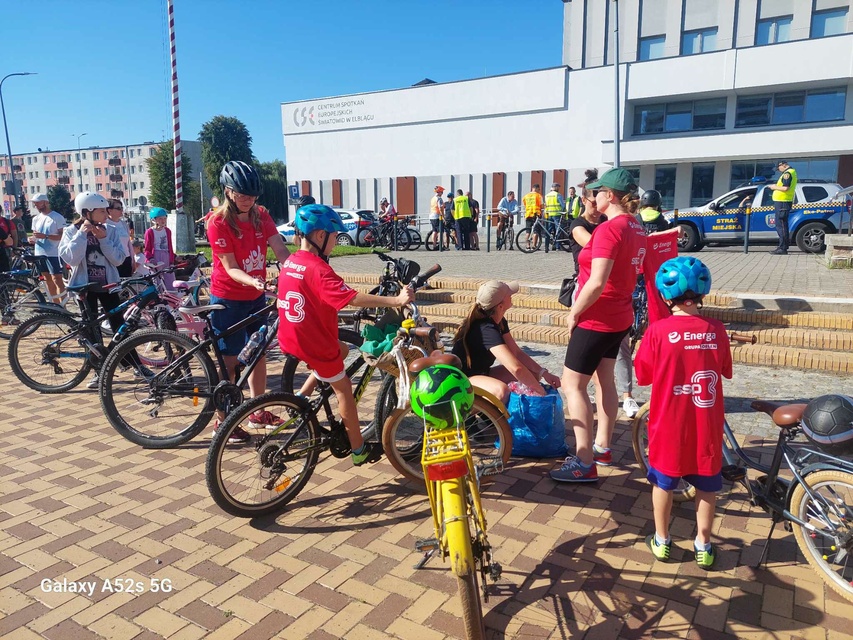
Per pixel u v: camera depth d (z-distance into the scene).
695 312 2.87
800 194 13.55
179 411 5.00
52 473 4.09
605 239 3.52
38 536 3.32
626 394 5.12
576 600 2.77
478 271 10.88
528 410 4.21
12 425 4.96
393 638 2.53
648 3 27.22
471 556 2.27
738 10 25.73
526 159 26.44
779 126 21.81
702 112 23.56
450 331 8.08
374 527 3.41
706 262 11.37
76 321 5.73
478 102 27.12
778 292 7.62
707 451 2.84
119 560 3.10
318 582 2.91
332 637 2.54
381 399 4.09
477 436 4.03
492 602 2.76
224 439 3.36
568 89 25.14
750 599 2.76
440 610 2.70
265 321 4.60
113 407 4.48
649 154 23.50
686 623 2.61
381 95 29.45
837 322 6.63
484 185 27.55
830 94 21.50
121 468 4.16
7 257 10.16
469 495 2.56
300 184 32.56
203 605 2.75
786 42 20.95
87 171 108.88
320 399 3.79
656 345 2.85
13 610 2.72
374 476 4.06
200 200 62.72
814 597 2.77
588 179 7.34
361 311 4.35
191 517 3.52
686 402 2.82
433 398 2.43
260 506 3.50
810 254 12.91
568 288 5.36
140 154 103.06
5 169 116.88
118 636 2.56
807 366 6.11
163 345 4.72
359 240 20.11
